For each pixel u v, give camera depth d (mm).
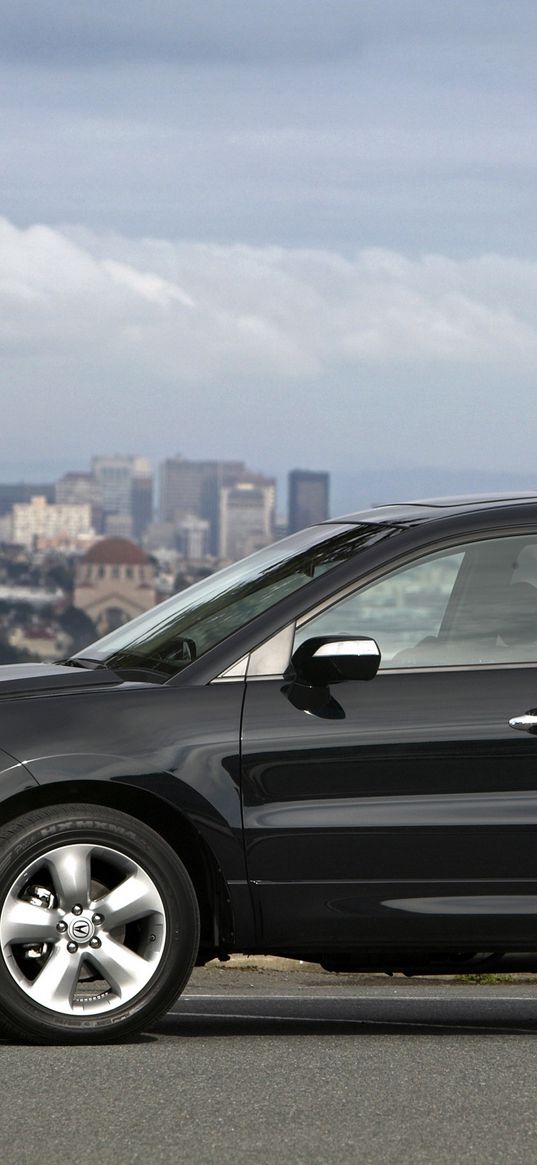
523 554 12852
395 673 12422
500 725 12305
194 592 13852
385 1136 9531
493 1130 9688
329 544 13320
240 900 12156
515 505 13086
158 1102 10281
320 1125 9766
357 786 12203
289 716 12188
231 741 12094
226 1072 11188
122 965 12148
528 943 12422
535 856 12359
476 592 12719
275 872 12156
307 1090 10656
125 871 12188
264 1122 9820
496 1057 11852
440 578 12727
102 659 13266
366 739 12188
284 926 12219
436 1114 10055
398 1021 14289
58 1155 9078
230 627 12594
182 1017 14430
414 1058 11789
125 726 12055
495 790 12328
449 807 12266
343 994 17219
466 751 12273
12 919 11977
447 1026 13891
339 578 12609
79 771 11875
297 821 12117
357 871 12227
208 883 12586
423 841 12234
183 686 12266
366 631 12531
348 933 12281
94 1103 10234
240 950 12367
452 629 12602
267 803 12117
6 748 11898
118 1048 12031
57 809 12062
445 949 12422
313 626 12492
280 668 12344
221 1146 9281
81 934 12078
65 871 12047
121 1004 12141
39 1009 12000
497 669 12492
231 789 12062
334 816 12156
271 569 13305
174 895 12195
